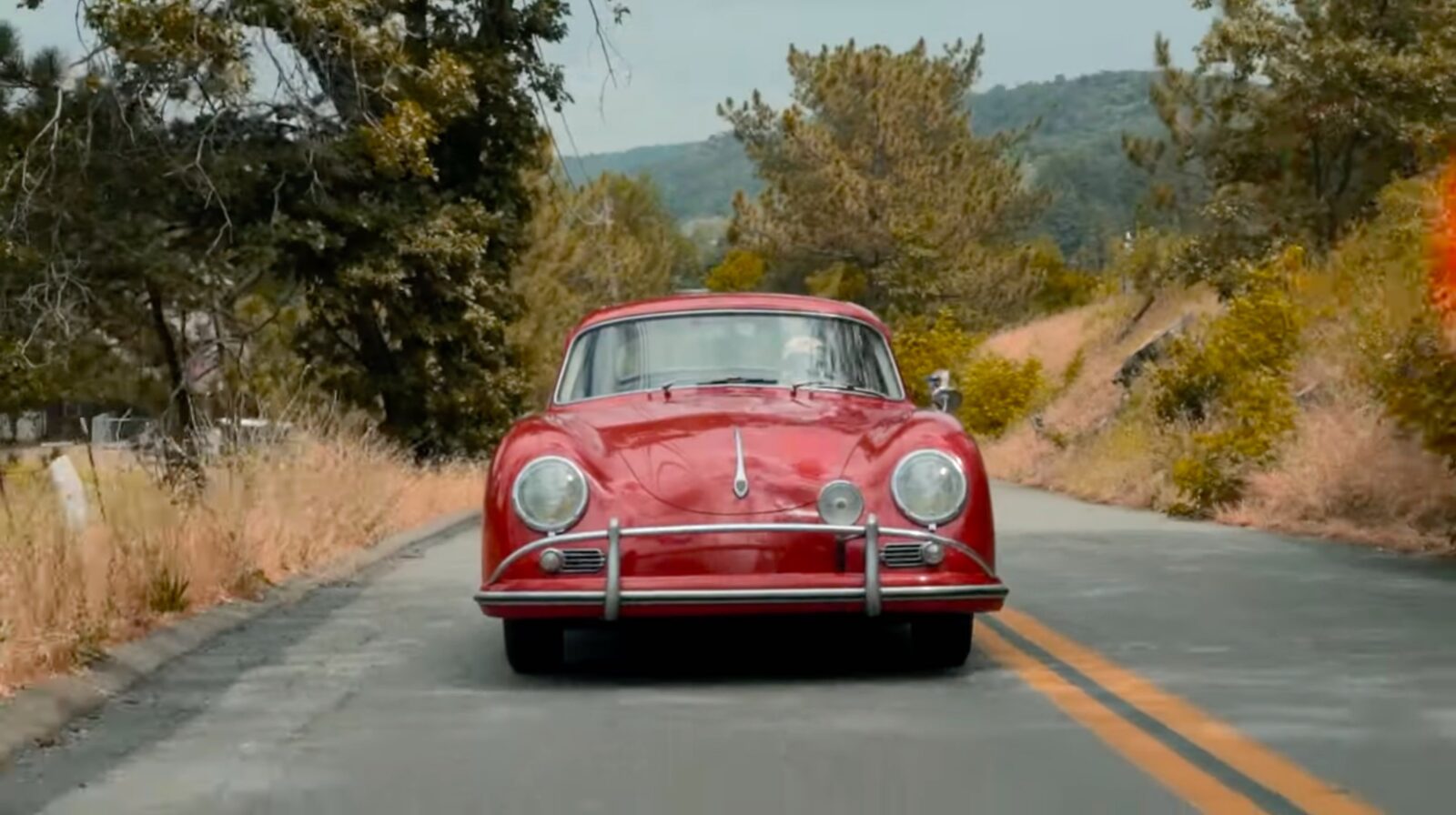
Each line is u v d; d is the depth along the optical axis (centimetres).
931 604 784
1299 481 1888
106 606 956
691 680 841
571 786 621
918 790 607
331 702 798
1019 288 6862
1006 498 2653
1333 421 1966
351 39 2123
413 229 2561
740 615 783
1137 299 4338
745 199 7256
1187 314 3450
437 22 2766
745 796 603
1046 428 3569
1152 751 662
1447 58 3053
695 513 782
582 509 788
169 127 2314
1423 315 1464
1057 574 1329
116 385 2302
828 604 778
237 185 2362
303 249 2528
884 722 729
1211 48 3250
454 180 2819
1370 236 2719
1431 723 711
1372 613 1072
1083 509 2278
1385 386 1484
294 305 2723
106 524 1148
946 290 6688
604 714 757
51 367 2084
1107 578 1300
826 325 953
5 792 625
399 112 2208
